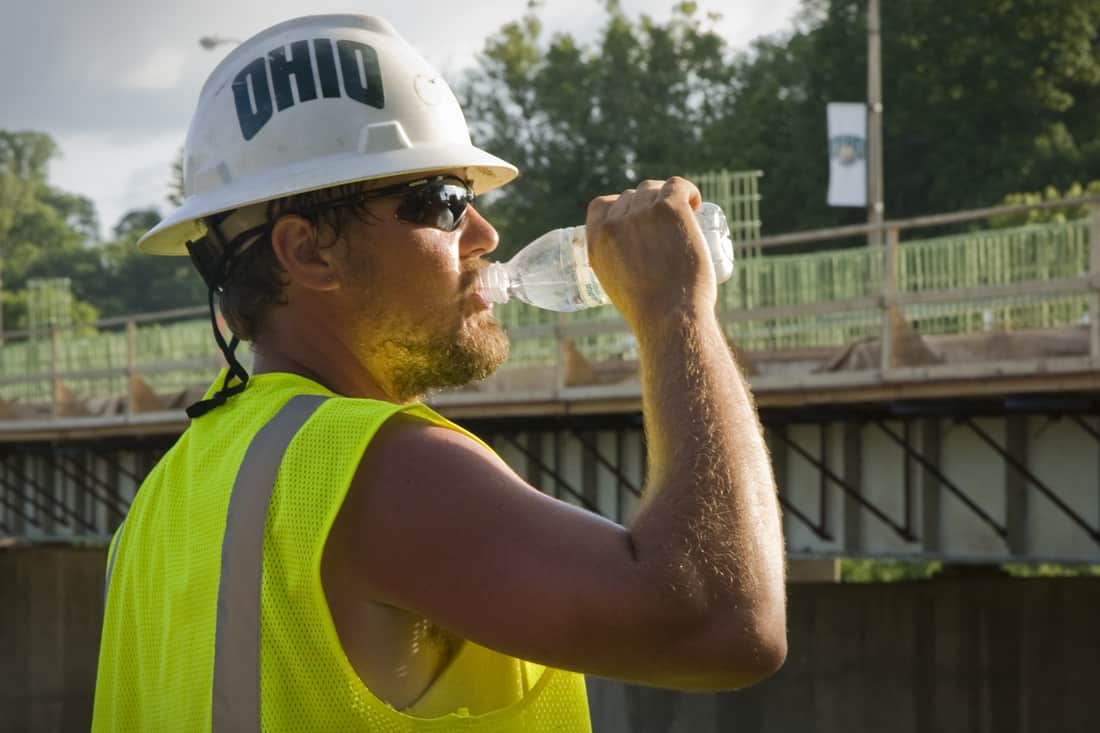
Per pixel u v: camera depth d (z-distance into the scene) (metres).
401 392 2.32
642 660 1.85
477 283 2.32
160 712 2.12
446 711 2.00
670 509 1.88
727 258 2.77
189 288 103.19
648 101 57.03
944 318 14.44
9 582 22.41
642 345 2.04
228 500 2.03
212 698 1.99
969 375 11.46
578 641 1.85
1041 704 13.44
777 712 13.95
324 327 2.26
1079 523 11.48
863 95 48.81
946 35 47.59
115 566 2.36
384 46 2.33
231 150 2.28
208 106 2.33
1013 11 47.22
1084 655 13.38
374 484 1.94
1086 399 11.11
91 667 21.81
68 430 23.05
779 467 13.92
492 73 58.59
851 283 15.09
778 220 50.09
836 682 13.91
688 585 1.83
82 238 120.94
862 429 13.24
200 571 2.04
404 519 1.91
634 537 1.89
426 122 2.30
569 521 1.90
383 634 1.96
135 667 2.27
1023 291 11.38
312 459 1.98
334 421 1.99
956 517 12.50
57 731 21.39
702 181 20.86
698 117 58.44
